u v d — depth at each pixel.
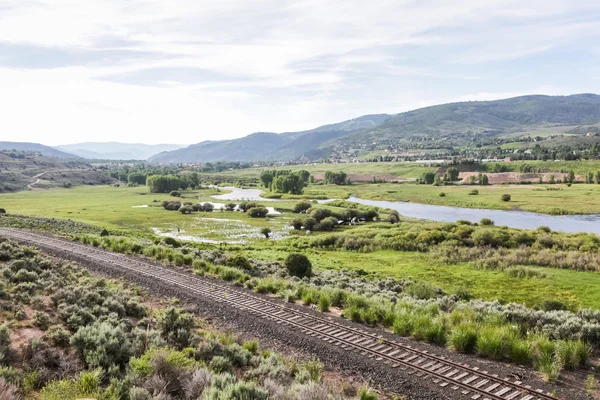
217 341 15.95
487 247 57.06
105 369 12.51
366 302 24.64
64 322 16.38
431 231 65.81
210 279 31.09
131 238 59.84
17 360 12.53
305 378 14.23
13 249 31.03
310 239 74.25
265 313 22.30
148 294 25.89
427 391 13.80
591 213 109.69
